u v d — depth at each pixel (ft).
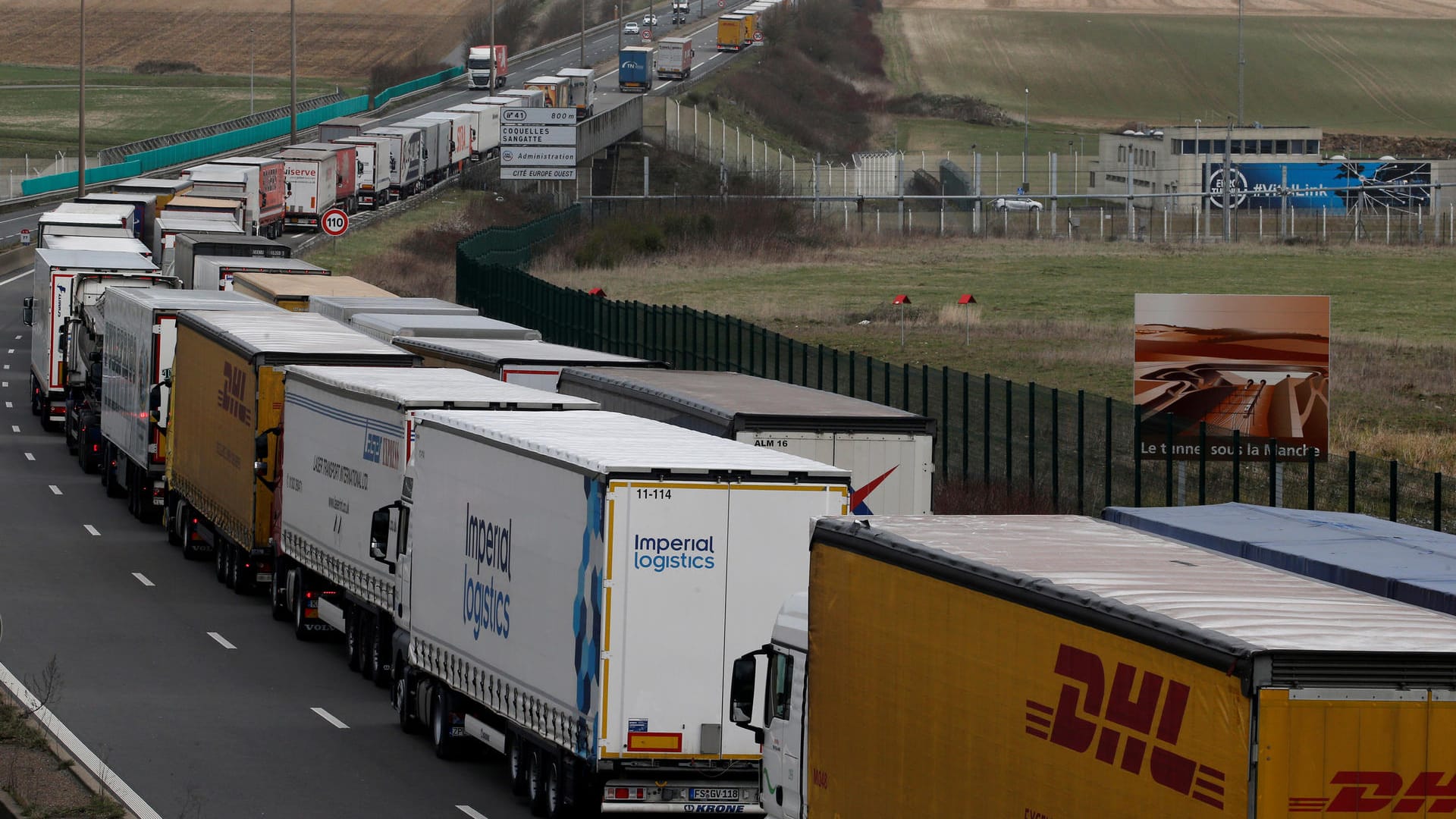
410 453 286.87
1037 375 594.24
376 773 258.57
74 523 476.13
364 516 307.58
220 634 352.49
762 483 217.15
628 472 213.66
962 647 156.46
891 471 274.16
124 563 424.46
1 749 253.03
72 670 315.37
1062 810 142.82
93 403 562.25
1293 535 200.44
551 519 228.22
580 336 651.66
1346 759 122.83
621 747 214.48
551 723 227.20
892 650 167.94
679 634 215.72
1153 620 133.28
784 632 196.44
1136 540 172.55
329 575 327.47
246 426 371.15
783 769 194.39
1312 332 340.59
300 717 290.97
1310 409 341.62
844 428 273.33
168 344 457.27
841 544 178.09
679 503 215.31
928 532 173.78
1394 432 483.51
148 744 267.39
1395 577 171.32
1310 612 136.77
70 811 221.46
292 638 353.51
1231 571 155.53
